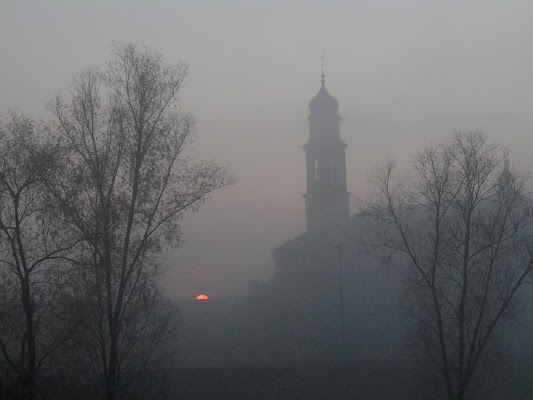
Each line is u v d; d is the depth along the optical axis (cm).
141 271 3356
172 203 3456
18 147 3316
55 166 3312
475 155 3681
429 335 3566
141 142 3478
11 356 3156
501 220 3588
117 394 3197
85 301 3156
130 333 3269
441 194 3681
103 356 3175
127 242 3359
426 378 3709
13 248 3189
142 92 3519
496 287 3556
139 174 3450
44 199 3294
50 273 3219
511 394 3872
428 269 3653
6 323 3106
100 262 3256
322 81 8706
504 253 3631
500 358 3541
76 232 3300
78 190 3325
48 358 3095
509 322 3834
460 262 3612
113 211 3322
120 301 3253
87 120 3447
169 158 3488
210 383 3997
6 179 3250
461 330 3456
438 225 3656
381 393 4019
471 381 3681
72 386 3116
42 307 3164
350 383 4066
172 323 3400
